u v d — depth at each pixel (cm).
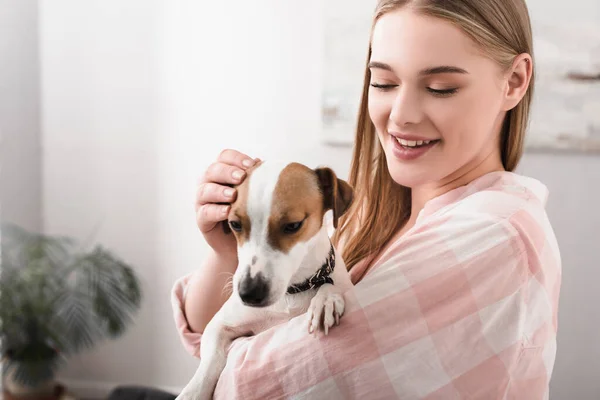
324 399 72
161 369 315
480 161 91
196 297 101
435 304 73
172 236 307
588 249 263
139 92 304
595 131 256
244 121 293
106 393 321
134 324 315
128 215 311
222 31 292
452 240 76
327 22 277
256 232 89
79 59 309
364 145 107
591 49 253
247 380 75
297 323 77
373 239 106
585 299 265
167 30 298
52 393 291
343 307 75
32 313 276
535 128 260
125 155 309
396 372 71
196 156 300
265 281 86
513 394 73
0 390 293
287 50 285
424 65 77
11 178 301
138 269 312
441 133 80
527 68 85
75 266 295
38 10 311
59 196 318
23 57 306
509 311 73
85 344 303
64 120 314
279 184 90
